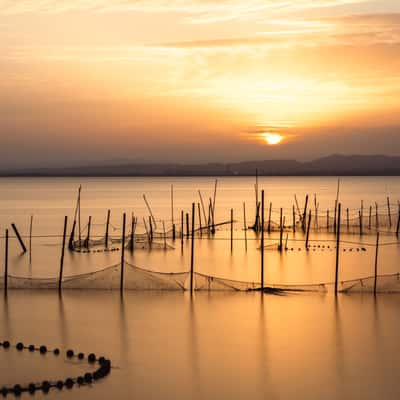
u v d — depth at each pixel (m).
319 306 43.22
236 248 78.44
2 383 29.48
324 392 28.97
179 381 29.95
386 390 29.19
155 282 47.59
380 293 46.72
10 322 39.44
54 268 63.03
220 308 42.53
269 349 34.44
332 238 87.69
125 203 166.00
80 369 31.33
